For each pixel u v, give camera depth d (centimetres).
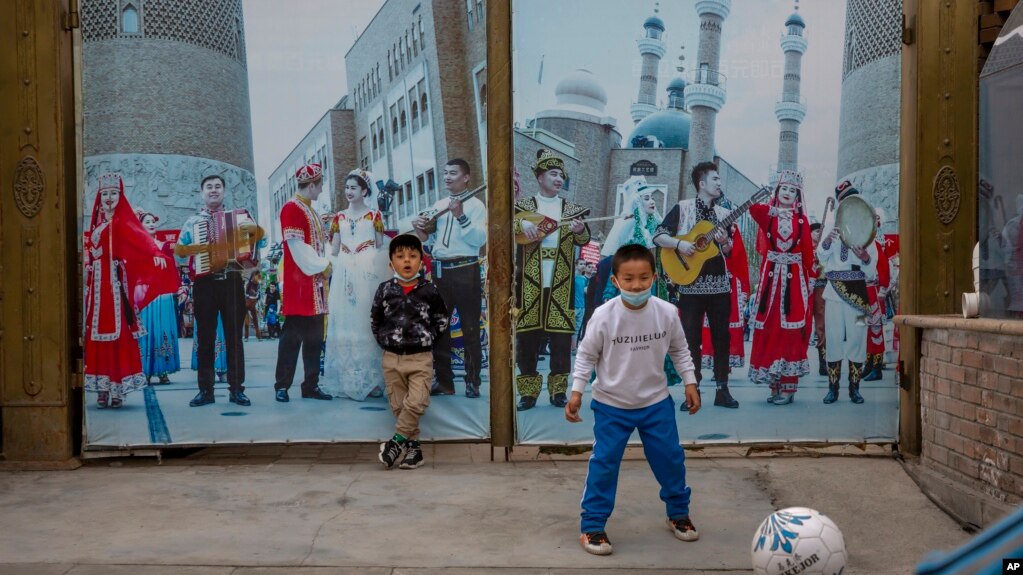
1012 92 393
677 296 516
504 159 505
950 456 430
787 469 484
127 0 502
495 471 488
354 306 513
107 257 506
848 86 511
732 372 516
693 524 392
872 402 513
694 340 516
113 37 503
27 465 494
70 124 504
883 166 510
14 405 497
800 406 514
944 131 493
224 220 512
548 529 385
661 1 509
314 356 512
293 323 512
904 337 507
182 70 506
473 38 507
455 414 511
